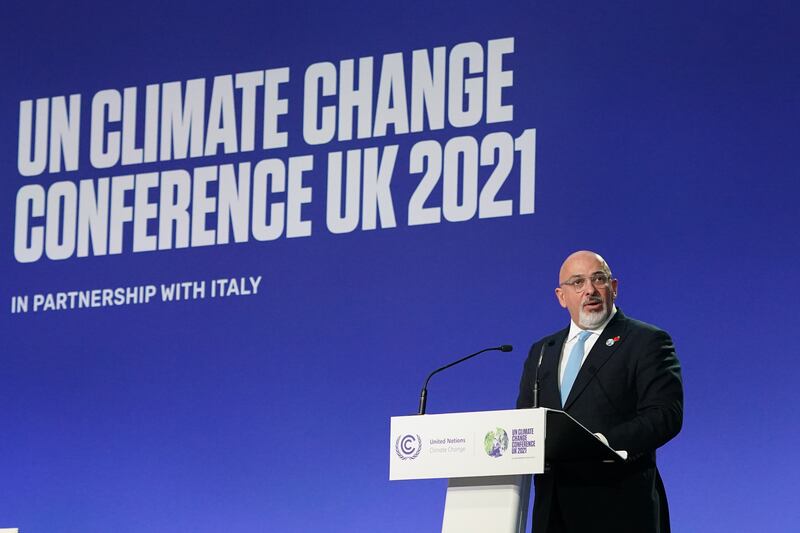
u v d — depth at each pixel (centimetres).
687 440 777
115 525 900
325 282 884
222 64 940
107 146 959
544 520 564
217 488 881
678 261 797
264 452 875
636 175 815
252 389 886
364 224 880
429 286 855
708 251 791
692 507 770
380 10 901
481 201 852
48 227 961
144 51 962
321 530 852
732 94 800
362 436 854
